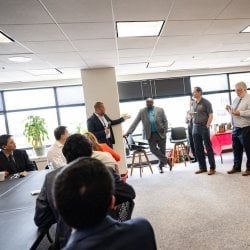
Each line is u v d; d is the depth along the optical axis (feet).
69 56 13.65
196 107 14.24
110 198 2.07
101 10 8.23
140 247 2.18
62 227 4.08
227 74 23.06
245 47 15.37
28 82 20.20
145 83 21.90
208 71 22.33
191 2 8.15
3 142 10.89
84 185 1.94
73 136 4.69
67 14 8.31
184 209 9.80
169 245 7.25
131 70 19.54
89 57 14.25
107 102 17.39
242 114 12.17
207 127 14.02
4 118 20.80
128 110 21.80
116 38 11.26
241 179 12.57
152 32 10.94
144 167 19.42
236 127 13.00
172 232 8.02
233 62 20.34
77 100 21.31
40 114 21.16
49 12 8.06
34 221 4.79
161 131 16.49
